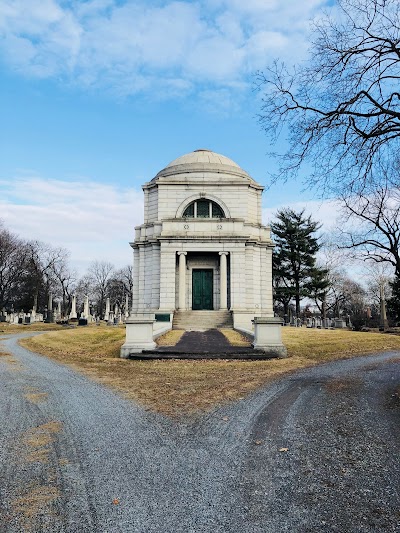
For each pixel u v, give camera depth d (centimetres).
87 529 424
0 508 469
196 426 808
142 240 4166
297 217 6244
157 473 571
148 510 464
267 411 933
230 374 1481
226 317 3559
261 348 1989
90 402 1008
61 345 2577
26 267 6925
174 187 4262
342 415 897
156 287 3984
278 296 6366
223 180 4262
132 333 2009
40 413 895
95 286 11294
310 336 2880
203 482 542
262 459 630
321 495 506
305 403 1014
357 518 450
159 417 872
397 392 1148
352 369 1645
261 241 4178
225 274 3891
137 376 1425
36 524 434
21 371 1514
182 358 1861
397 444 703
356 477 562
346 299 8238
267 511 464
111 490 516
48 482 539
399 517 452
